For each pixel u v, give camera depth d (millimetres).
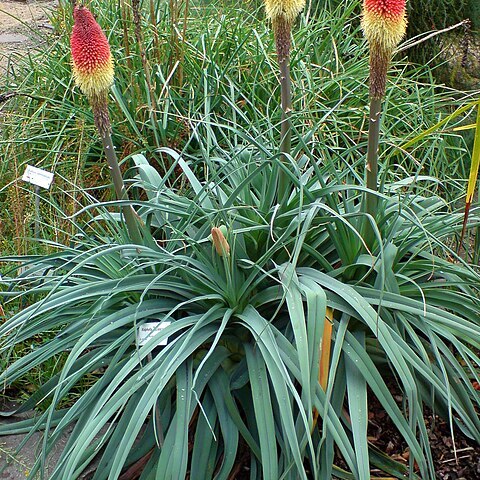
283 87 2344
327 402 2055
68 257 2814
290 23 2217
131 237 2543
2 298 3328
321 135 3605
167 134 3951
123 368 2221
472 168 2422
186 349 2258
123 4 3945
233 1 5293
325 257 2750
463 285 2754
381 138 3715
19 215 3436
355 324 2484
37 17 8352
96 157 4152
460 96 5148
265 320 2307
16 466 2607
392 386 2824
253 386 2221
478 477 2482
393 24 2008
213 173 2656
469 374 2910
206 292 2486
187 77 4152
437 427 2695
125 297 2592
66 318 2721
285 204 2600
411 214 2551
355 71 4305
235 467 2473
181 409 2207
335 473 2396
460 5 5195
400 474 2416
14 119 4328
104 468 2258
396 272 2633
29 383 3057
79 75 2129
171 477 2090
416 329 2785
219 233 2246
